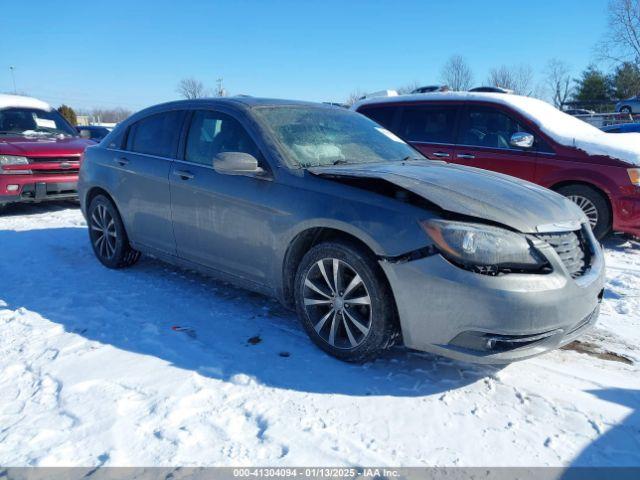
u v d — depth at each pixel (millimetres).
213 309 3818
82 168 5008
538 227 2672
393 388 2748
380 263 2723
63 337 3328
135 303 3928
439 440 2334
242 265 3545
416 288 2631
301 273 3125
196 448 2250
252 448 2254
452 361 3045
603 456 2244
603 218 5840
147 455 2201
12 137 8273
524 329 2504
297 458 2189
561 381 2850
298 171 3236
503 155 6348
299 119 3811
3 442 2281
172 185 3953
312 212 3021
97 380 2783
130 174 4375
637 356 3172
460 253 2539
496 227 2607
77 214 7930
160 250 4242
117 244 4672
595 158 5785
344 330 3033
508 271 2557
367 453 2232
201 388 2707
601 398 2682
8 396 2666
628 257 5523
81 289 4262
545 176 6066
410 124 7211
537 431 2408
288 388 2727
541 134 6137
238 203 3451
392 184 2812
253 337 3338
